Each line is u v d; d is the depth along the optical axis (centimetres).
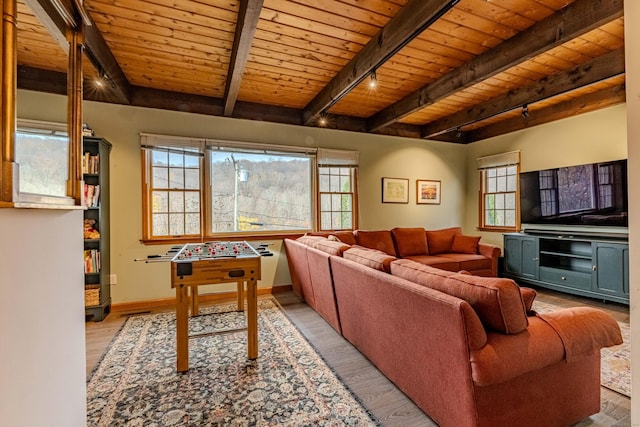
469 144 613
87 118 363
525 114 402
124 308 374
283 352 258
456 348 145
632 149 76
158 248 391
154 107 390
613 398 193
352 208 515
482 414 142
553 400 160
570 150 450
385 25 258
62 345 125
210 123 418
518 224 522
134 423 173
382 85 386
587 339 154
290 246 421
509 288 143
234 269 244
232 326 317
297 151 469
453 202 606
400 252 485
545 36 251
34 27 137
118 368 233
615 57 300
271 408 186
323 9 240
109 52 296
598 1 218
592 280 388
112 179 372
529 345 143
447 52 306
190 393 201
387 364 211
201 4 231
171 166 401
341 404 189
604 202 402
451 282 163
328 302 304
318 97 411
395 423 173
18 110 106
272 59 318
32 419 101
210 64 326
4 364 87
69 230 133
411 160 565
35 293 105
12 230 92
